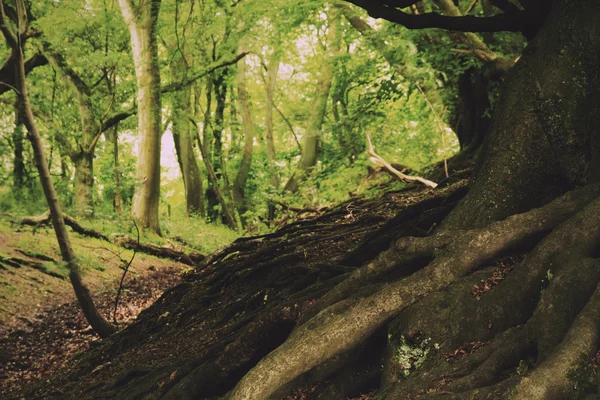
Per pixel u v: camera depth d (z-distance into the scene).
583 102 5.18
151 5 22.55
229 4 24.42
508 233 4.45
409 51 13.27
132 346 10.05
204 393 5.59
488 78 12.36
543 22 6.36
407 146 22.95
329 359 4.64
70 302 14.72
